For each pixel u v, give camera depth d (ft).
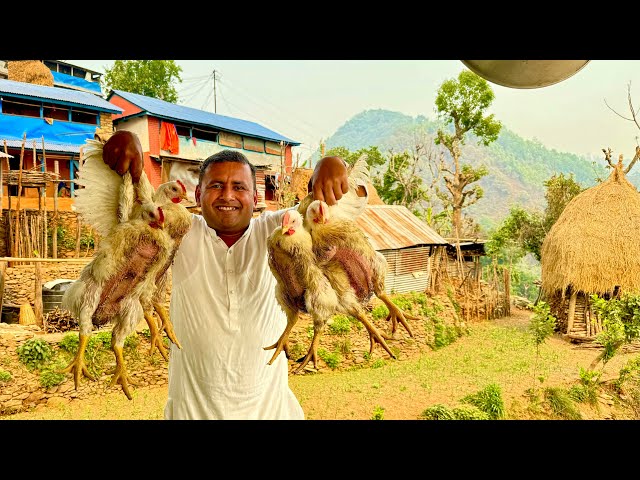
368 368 53.67
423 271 72.79
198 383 9.96
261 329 10.12
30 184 53.62
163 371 44.98
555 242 71.31
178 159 75.87
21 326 43.39
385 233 69.97
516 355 59.77
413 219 78.43
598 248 66.13
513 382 47.32
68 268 52.13
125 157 8.08
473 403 39.52
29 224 53.83
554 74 8.27
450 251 90.38
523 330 74.79
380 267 8.45
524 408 40.57
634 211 67.87
